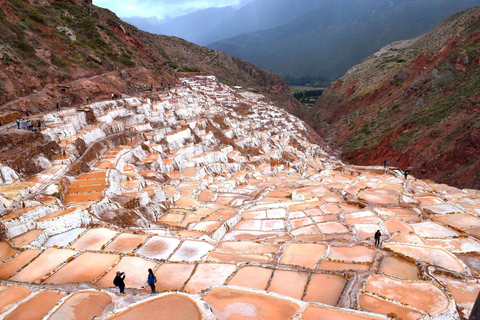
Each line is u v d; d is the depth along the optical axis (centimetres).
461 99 8006
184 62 17125
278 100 18762
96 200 3169
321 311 1530
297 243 2656
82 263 2227
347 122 12838
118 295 1758
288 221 3509
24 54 5491
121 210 3234
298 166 7631
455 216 3228
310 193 4500
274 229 3341
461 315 1608
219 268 2184
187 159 5753
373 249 2431
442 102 8700
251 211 3944
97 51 7725
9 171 3195
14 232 2525
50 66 5878
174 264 2244
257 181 5838
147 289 1902
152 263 2252
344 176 6006
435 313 1567
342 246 2534
